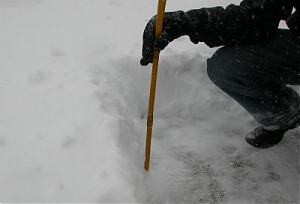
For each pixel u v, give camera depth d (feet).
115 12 11.50
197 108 8.54
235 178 7.05
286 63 5.90
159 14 5.30
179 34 5.70
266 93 6.37
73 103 7.29
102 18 11.08
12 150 6.27
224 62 6.17
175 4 11.87
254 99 6.56
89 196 5.55
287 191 6.80
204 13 5.61
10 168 5.96
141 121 8.22
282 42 5.81
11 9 11.43
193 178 6.95
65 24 10.62
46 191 5.63
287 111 6.57
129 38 9.95
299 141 7.94
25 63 8.59
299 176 7.12
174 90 8.77
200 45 9.77
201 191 6.71
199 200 6.54
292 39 5.82
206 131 8.14
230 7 5.68
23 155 6.18
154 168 6.94
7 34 9.91
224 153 7.61
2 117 6.95
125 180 5.76
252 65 5.99
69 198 5.53
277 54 5.85
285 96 6.54
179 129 8.16
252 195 6.71
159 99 8.63
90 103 7.29
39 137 6.49
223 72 6.26
